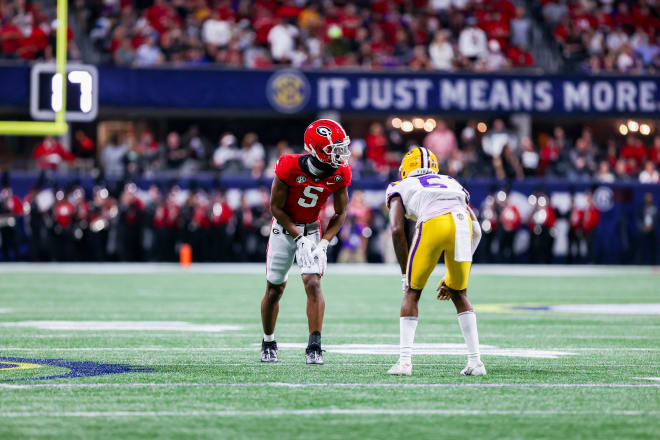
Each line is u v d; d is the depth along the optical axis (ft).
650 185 267.59
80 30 291.17
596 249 266.16
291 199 76.28
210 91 269.23
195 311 130.00
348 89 273.95
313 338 77.56
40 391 62.44
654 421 53.62
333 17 301.22
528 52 303.89
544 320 120.98
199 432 49.75
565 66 305.94
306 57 286.46
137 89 266.16
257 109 271.49
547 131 309.42
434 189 70.28
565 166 279.28
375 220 261.85
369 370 73.56
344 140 74.08
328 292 168.14
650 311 134.51
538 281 203.31
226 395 61.31
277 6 305.12
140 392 62.28
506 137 277.03
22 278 196.44
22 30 268.00
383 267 249.34
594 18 319.88
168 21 290.35
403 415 54.80
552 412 56.18
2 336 97.50
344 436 49.03
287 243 77.30
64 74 171.94
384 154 278.87
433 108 277.64
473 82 278.67
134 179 257.75
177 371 72.43
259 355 83.20
